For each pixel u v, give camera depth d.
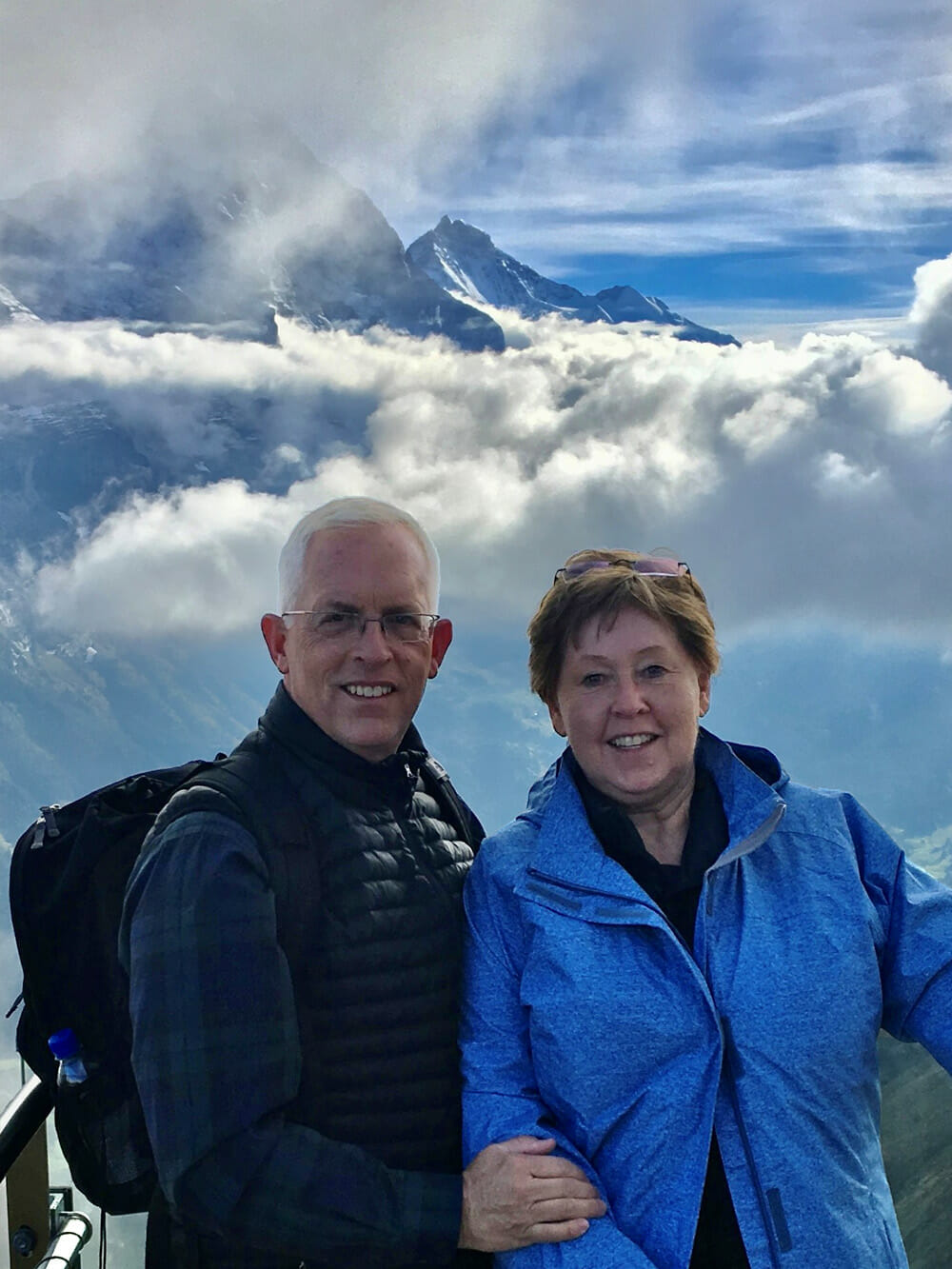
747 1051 1.02
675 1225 1.00
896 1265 1.03
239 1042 0.96
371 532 1.13
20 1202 1.18
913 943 1.08
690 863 1.09
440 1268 1.06
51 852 1.09
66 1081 1.07
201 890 0.98
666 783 1.10
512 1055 1.09
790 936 1.05
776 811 1.07
